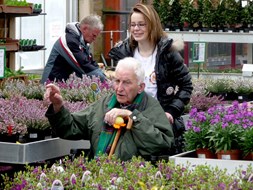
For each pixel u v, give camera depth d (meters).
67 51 8.89
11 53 12.20
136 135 5.88
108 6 19.53
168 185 4.65
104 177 4.80
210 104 8.68
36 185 4.76
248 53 14.45
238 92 11.43
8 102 7.09
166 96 6.79
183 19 13.68
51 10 16.41
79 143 6.69
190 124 6.22
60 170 5.00
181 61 6.79
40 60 16.16
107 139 5.95
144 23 6.69
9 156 6.25
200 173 4.88
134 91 6.02
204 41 12.89
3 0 11.41
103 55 19.59
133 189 4.58
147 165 4.98
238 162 5.61
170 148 6.25
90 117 6.12
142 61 6.78
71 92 7.84
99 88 7.95
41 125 6.63
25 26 15.66
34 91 8.21
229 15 13.61
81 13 18.62
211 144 6.07
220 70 13.60
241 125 6.09
